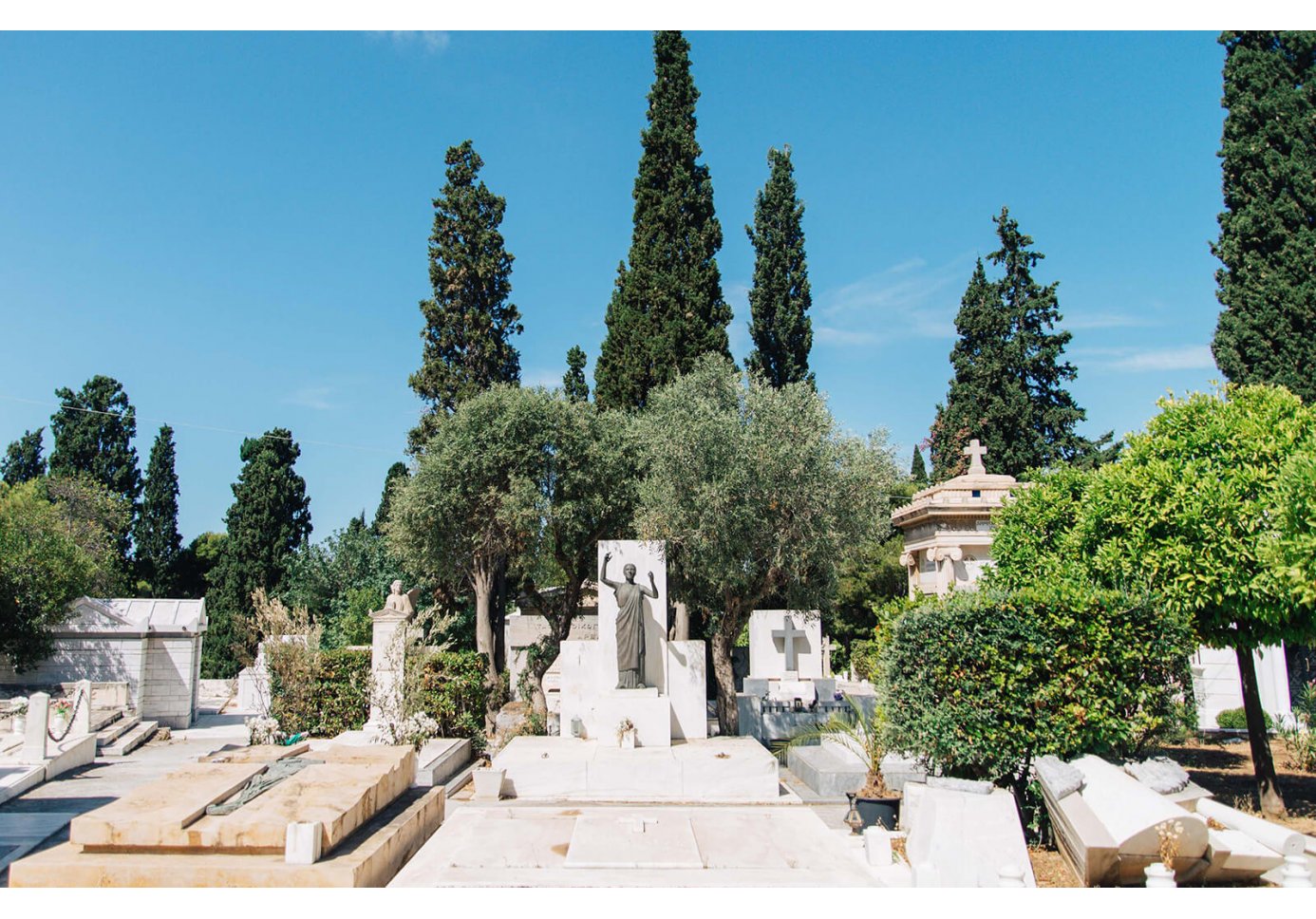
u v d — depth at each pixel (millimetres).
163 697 29234
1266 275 22938
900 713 11891
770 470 18703
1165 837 8773
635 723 16922
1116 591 11602
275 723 21469
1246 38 24250
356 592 36938
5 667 28047
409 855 9930
